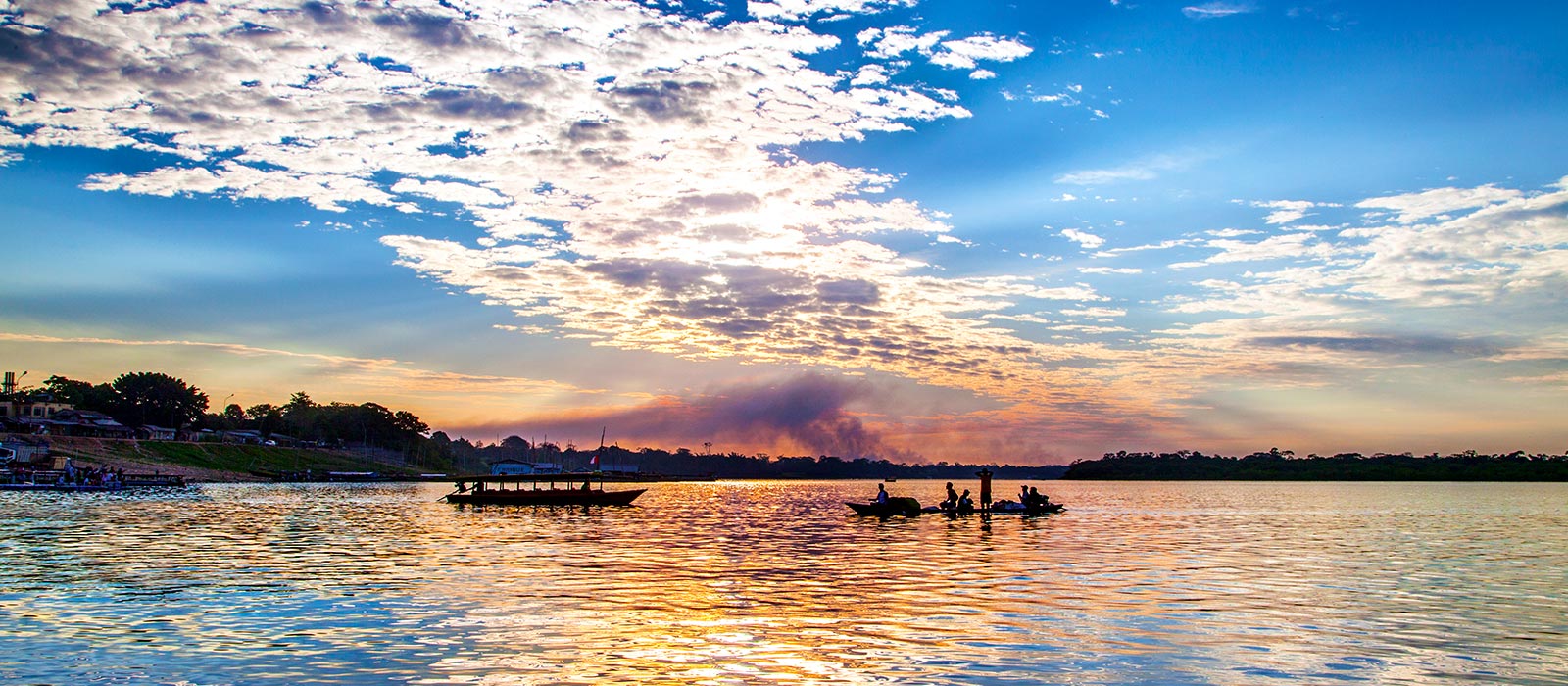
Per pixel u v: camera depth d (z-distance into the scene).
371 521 55.88
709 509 80.12
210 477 175.38
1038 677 15.59
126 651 17.33
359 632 18.89
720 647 17.61
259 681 15.29
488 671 15.83
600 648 17.48
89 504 75.25
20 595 23.62
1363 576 27.86
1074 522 55.06
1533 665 16.41
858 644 17.89
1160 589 25.03
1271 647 17.75
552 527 51.09
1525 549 37.44
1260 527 51.62
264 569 29.06
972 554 34.72
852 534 45.09
